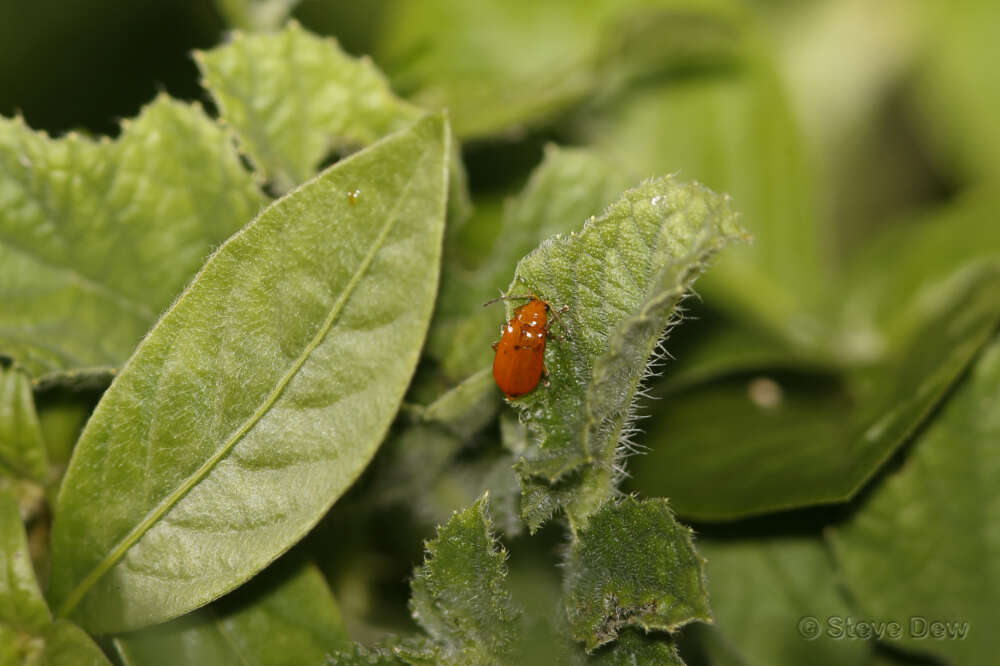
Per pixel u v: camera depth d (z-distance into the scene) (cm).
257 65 19
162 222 19
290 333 17
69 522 17
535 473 17
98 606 17
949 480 19
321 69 19
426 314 17
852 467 19
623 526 17
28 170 19
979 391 19
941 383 19
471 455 18
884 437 19
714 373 21
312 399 17
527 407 17
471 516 17
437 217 17
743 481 19
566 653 17
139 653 17
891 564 19
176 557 17
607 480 17
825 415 20
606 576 17
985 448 19
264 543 17
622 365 17
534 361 17
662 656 17
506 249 19
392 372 17
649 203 17
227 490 17
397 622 19
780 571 19
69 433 19
